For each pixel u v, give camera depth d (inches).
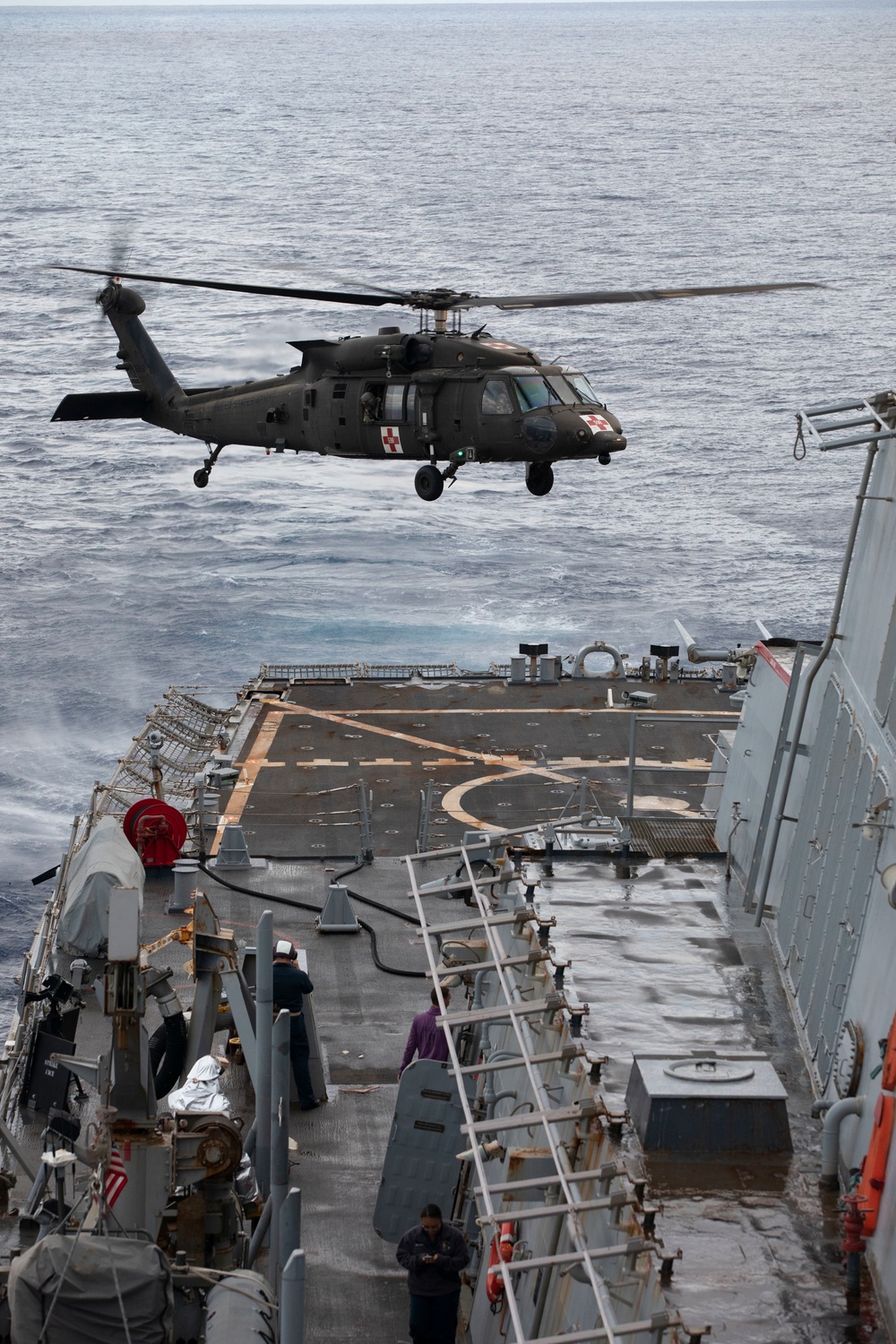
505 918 689.6
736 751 985.5
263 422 1384.1
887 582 716.7
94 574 3548.2
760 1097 586.2
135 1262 568.7
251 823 1352.1
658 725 1588.3
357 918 1173.7
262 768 1478.8
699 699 1663.4
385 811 1370.6
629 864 911.0
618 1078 632.4
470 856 974.4
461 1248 666.2
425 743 1539.1
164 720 1577.3
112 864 1096.2
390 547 3789.4
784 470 4658.0
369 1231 802.8
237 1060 963.3
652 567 3639.3
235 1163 679.7
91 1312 558.9
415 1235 666.2
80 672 2861.7
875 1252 517.0
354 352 1286.9
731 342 6579.7
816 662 781.3
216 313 7057.1
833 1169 569.6
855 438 692.1
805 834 766.5
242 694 1710.1
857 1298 505.0
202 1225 677.3
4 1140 786.2
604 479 4569.4
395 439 1261.1
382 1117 918.4
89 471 4628.4
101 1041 1003.3
